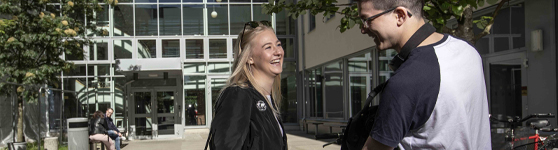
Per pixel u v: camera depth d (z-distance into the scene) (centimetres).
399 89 151
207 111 1967
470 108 159
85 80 1889
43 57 1152
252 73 212
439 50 158
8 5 1044
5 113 697
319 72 1714
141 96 1838
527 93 638
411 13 166
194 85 1975
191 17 1988
